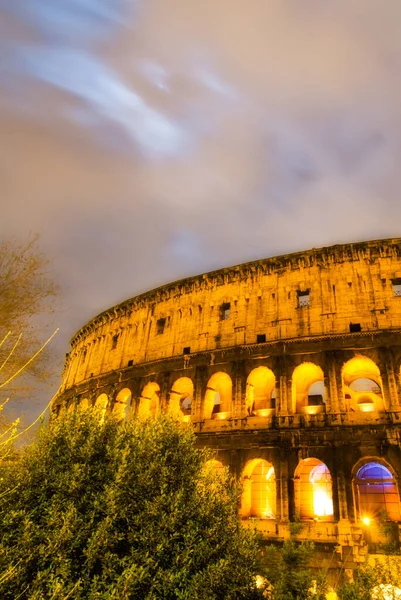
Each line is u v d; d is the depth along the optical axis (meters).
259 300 54.94
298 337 49.53
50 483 17.53
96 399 66.06
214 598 16.45
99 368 69.69
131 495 17.97
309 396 57.28
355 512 40.16
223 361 53.16
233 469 46.56
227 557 18.31
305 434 44.81
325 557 38.41
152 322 64.50
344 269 51.69
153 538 16.95
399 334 45.88
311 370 50.69
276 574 24.50
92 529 16.38
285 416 46.59
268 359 50.75
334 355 47.34
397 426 41.94
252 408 52.66
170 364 57.19
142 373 60.09
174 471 20.45
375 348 46.22
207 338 56.31
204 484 21.89
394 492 42.72
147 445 20.30
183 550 17.25
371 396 56.22
